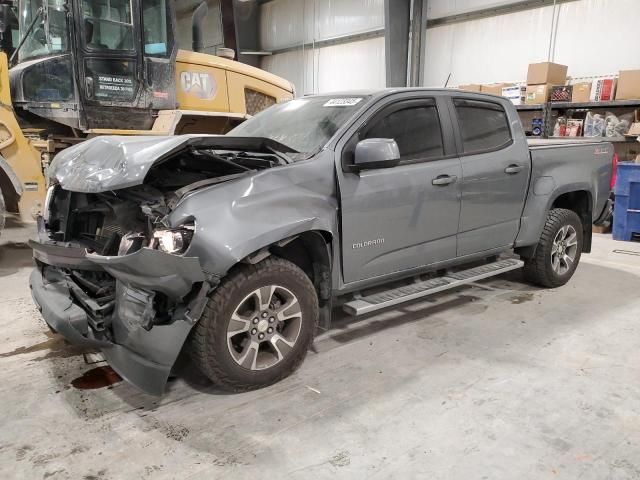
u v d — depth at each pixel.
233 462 2.23
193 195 2.58
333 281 3.12
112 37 5.79
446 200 3.60
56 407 2.66
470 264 4.31
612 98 8.07
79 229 3.44
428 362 3.20
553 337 3.60
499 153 3.97
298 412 2.63
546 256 4.52
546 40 9.49
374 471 2.18
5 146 5.42
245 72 7.15
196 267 2.38
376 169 3.23
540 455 2.29
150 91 6.15
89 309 2.70
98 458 2.25
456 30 10.97
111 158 2.80
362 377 3.00
